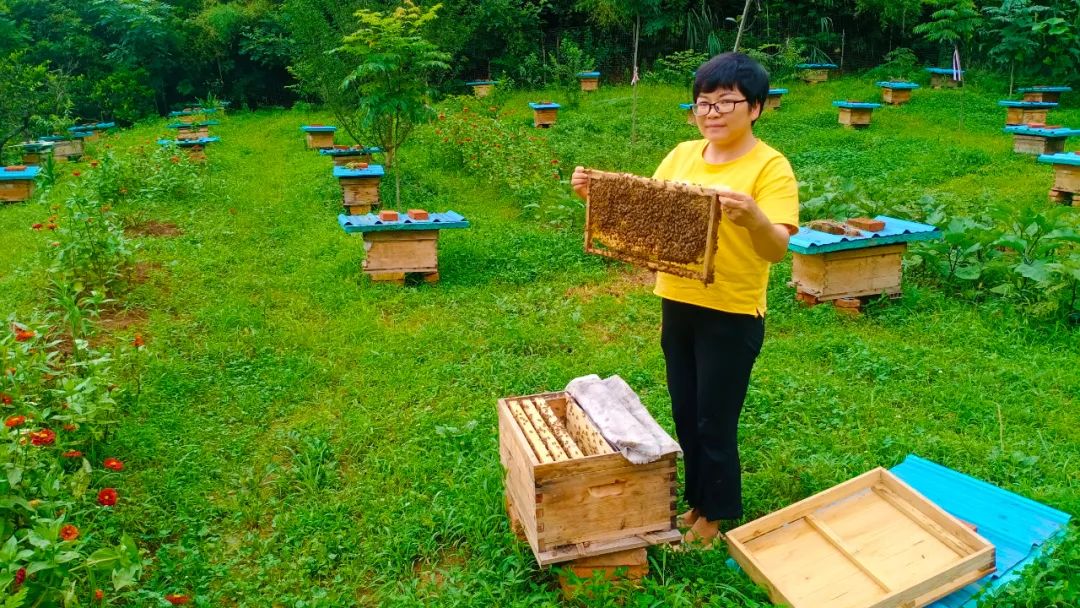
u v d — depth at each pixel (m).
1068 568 3.22
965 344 6.26
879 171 13.09
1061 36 18.70
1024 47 18.27
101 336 6.51
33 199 12.52
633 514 3.35
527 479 3.34
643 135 15.80
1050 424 4.90
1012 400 5.26
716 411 3.44
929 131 15.79
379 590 3.58
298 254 9.07
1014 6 18.19
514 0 24.73
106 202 10.90
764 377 5.57
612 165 13.33
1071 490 4.01
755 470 4.44
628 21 23.42
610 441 3.34
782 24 24.58
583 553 3.28
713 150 3.41
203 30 25.27
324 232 9.95
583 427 3.65
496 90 21.20
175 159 13.12
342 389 5.67
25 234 9.90
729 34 23.62
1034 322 6.66
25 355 4.48
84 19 25.92
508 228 10.05
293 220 10.72
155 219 10.55
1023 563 3.42
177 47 25.09
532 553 3.66
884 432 4.77
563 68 23.00
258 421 5.25
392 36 10.37
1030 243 7.23
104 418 4.65
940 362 5.85
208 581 3.67
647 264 3.24
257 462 4.73
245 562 3.85
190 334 6.64
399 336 6.64
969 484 4.09
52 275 7.05
